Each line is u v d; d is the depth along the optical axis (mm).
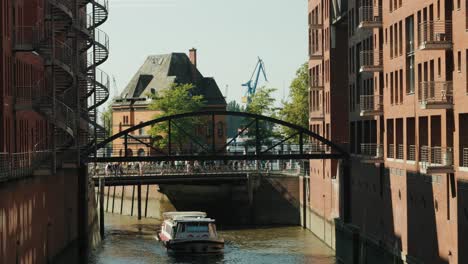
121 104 163750
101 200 95125
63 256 71875
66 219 73875
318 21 95625
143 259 75625
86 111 81812
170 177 102438
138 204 114188
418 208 57719
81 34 78250
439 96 53594
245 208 105188
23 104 59500
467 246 48250
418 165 57969
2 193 47375
